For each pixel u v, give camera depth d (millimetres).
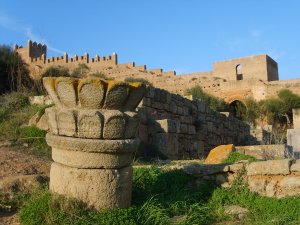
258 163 6992
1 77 26188
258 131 27094
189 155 16422
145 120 13070
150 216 5602
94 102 5531
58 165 5750
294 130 19094
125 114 5703
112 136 5570
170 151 12867
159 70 55281
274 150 11164
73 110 5520
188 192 7051
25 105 16141
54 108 5879
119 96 5598
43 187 6480
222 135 21688
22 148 10867
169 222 5637
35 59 62188
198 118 18203
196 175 7555
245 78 54562
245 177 7129
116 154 5625
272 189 6730
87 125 5480
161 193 6977
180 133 15758
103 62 57875
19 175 7102
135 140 5855
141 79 52156
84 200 5469
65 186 5551
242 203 6688
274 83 49031
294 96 44938
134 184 7180
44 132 11859
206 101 47156
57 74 33188
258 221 5879
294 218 5848
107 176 5543
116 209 5516
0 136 11969
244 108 48906
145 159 11727
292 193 6559
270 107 45062
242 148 11289
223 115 22297
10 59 27203
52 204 5348
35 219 5238
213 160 10570
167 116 15031
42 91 20688
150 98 13859
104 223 5133
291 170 6609
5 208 5883
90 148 5445
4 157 8695
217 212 6363
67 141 5504
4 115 14406
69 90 5586
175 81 53438
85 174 5496
